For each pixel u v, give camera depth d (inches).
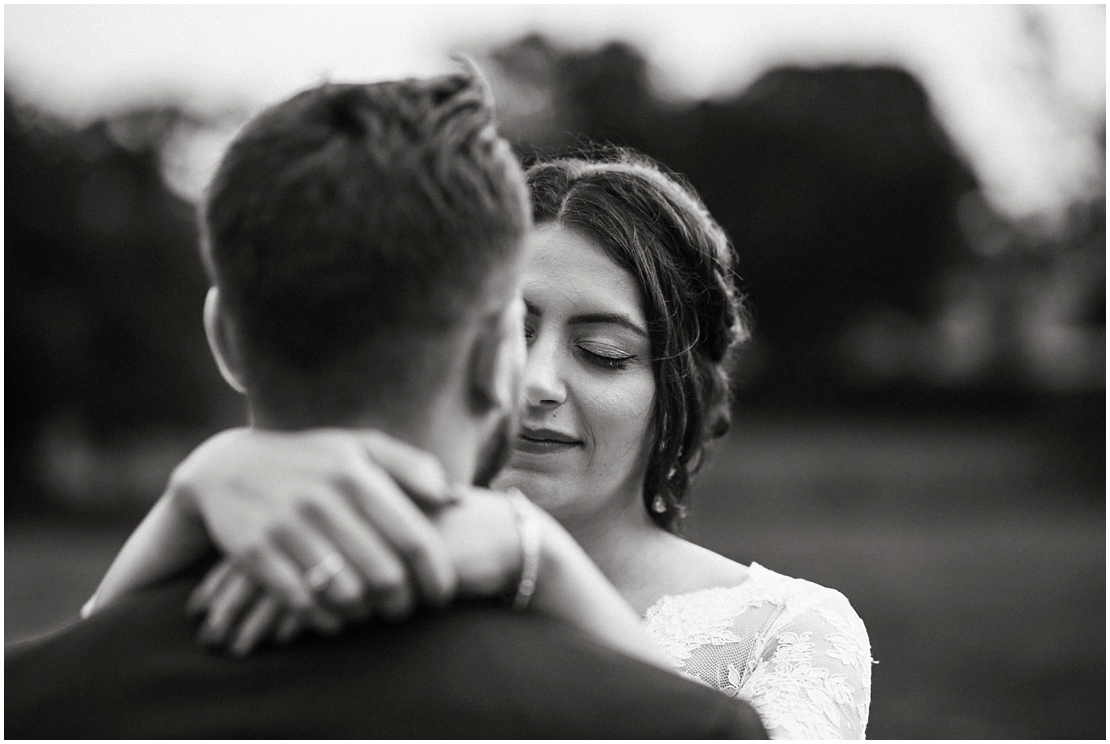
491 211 56.6
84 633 58.0
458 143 56.6
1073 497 1227.2
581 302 102.3
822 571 745.6
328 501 52.6
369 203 54.4
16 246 983.0
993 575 732.0
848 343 2110.0
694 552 109.3
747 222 2055.9
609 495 104.4
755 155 2046.0
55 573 743.7
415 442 56.3
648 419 106.2
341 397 55.5
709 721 56.7
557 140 1950.1
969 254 2127.2
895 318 2145.7
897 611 597.0
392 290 54.3
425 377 55.8
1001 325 1929.1
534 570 59.6
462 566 57.7
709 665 97.4
